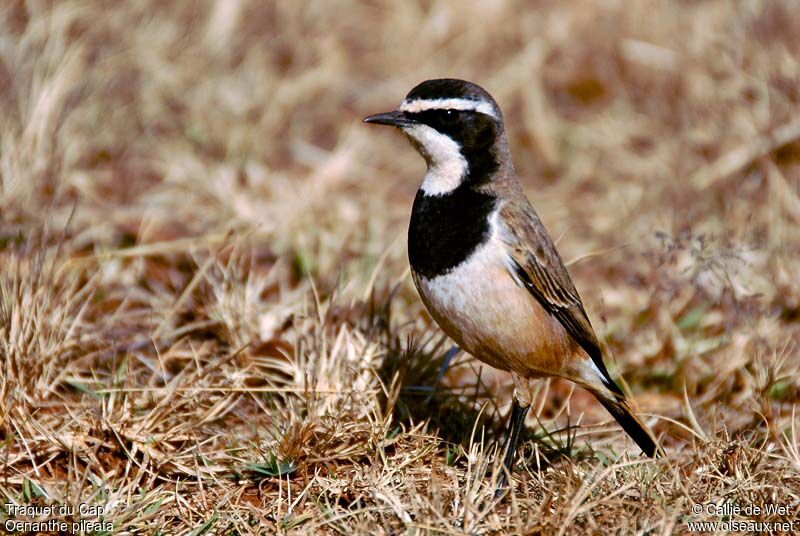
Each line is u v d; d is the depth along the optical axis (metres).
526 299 10.61
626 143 18.50
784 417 12.10
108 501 9.62
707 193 16.89
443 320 10.87
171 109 18.45
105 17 18.39
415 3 21.75
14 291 11.18
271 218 15.93
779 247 15.20
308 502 10.11
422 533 9.34
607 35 20.58
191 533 9.50
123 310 13.48
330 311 12.35
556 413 12.66
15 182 15.02
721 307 13.76
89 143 16.83
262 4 20.66
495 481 10.05
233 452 10.75
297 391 11.46
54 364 11.37
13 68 16.39
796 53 17.80
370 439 10.69
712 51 18.62
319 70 19.95
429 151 10.95
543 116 19.30
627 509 9.72
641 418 11.56
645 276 14.86
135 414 10.91
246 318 12.78
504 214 10.66
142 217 15.88
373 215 16.19
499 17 21.20
